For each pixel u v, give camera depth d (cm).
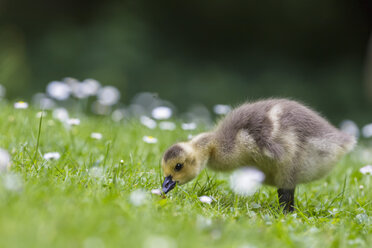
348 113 3466
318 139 977
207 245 597
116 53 3244
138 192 762
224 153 991
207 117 2056
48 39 3338
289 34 3762
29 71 3136
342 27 3759
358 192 1048
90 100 2198
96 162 983
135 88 3247
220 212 827
